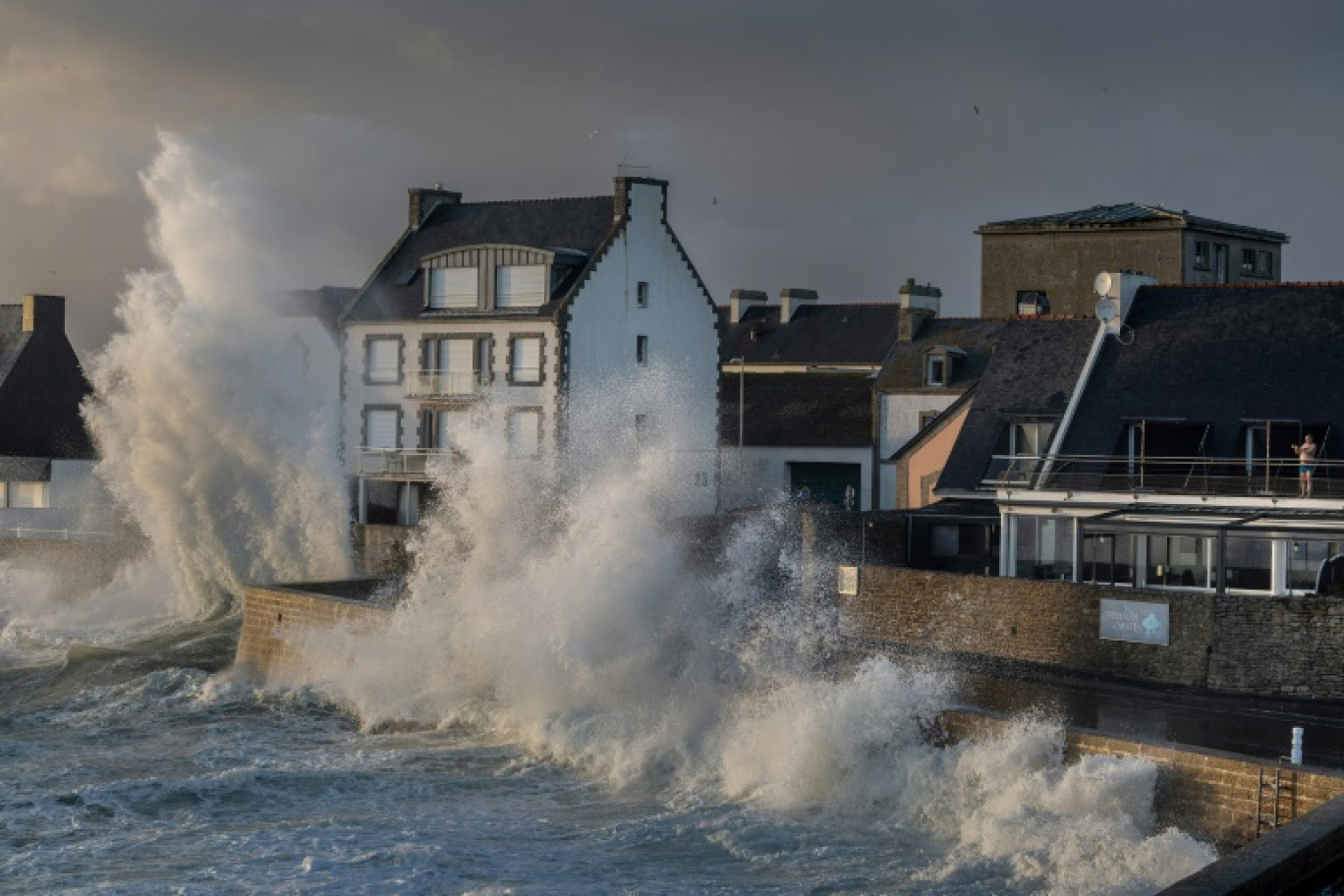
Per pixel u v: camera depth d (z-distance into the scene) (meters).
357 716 42.31
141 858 29.92
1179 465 49.28
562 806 33.16
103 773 36.81
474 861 29.30
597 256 66.81
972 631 42.84
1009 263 84.12
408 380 68.81
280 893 27.61
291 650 46.84
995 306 84.38
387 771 36.00
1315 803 26.36
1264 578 45.19
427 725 40.69
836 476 79.44
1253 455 49.28
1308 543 44.59
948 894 27.06
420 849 29.83
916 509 54.16
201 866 29.36
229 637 55.25
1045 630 41.25
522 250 66.69
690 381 70.62
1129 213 83.31
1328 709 35.72
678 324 70.25
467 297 68.25
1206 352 52.03
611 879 28.16
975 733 31.14
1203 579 46.06
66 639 56.22
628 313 68.19
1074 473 50.09
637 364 68.62
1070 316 57.72
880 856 29.16
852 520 51.62
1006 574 49.91
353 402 70.19
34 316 81.12
